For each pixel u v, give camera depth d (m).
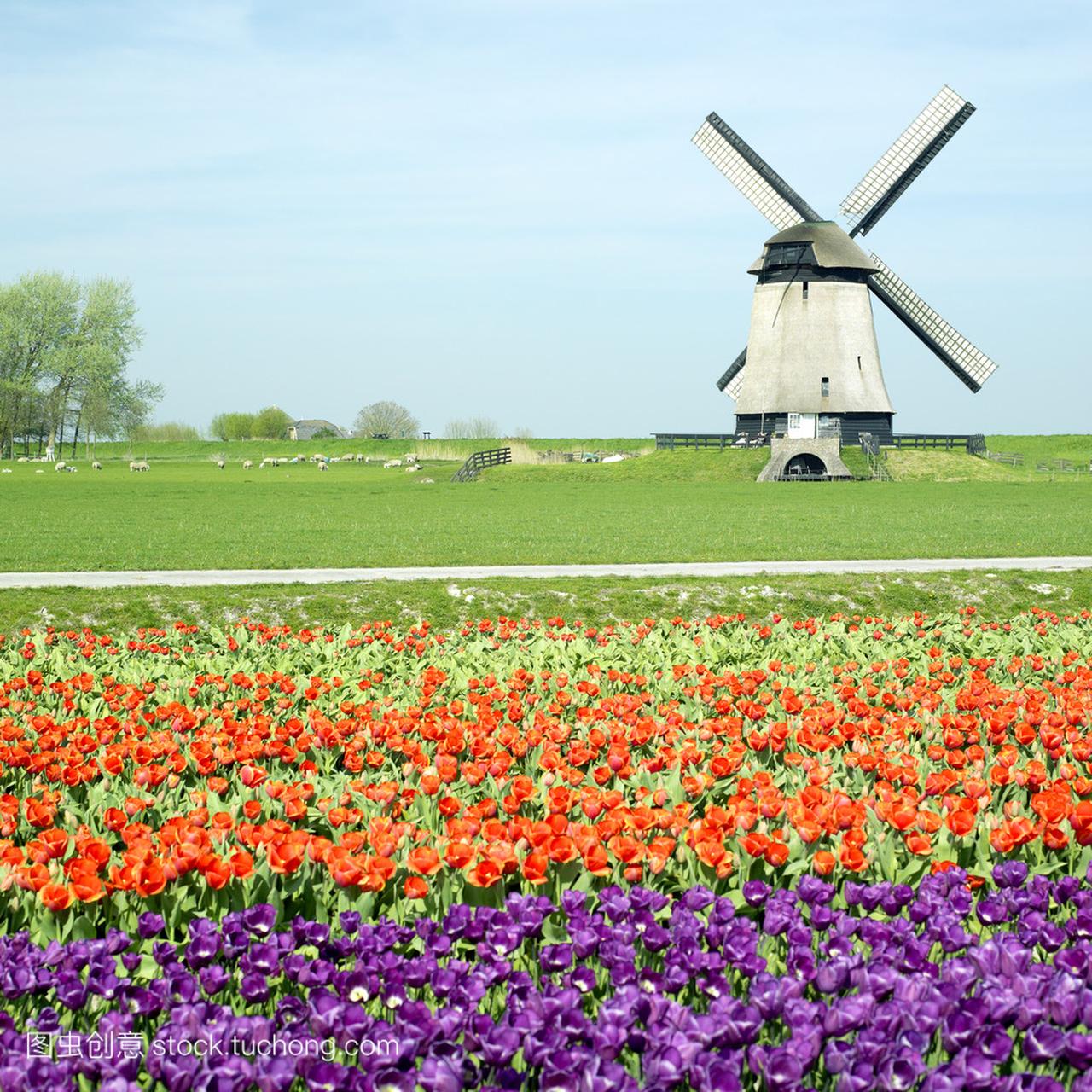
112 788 10.36
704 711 13.63
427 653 17.64
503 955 6.96
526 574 29.11
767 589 26.34
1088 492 65.81
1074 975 6.80
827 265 83.94
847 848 7.93
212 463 132.75
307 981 6.75
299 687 14.41
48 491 69.31
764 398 85.88
